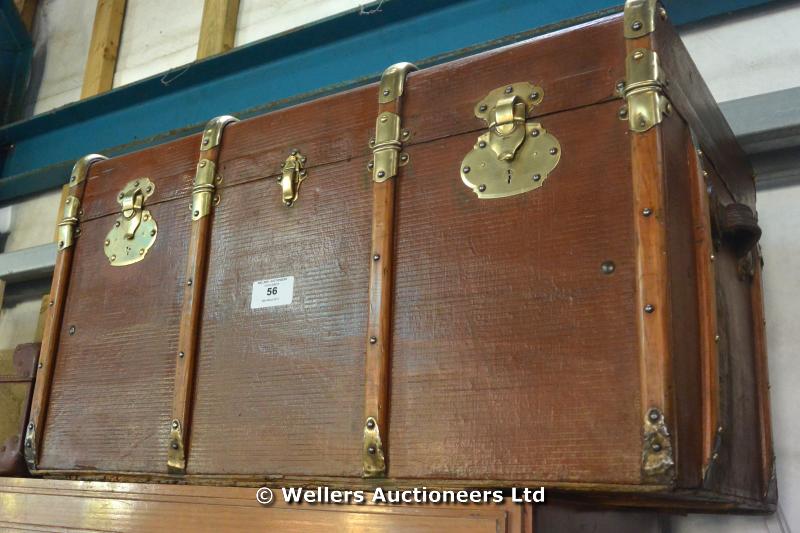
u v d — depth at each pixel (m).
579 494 0.88
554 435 0.81
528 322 0.86
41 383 1.29
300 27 1.89
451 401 0.88
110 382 1.21
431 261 0.95
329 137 1.11
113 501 1.08
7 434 1.37
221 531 0.96
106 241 1.32
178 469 1.07
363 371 0.96
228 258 1.15
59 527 1.11
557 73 0.94
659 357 0.76
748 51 1.46
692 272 0.87
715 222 0.98
